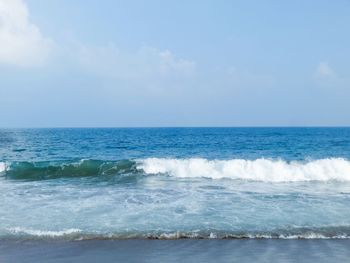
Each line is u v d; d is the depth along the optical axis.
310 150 32.53
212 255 5.88
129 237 6.90
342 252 6.02
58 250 6.16
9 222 7.98
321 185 13.48
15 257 5.80
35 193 11.63
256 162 16.62
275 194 11.48
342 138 57.62
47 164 16.94
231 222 7.97
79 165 16.70
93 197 10.91
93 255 5.91
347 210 9.12
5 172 16.28
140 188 12.64
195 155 27.59
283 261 5.57
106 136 67.50
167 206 9.60
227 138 58.88
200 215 8.61
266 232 7.19
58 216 8.51
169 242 6.64
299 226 7.59
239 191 12.04
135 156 26.62
